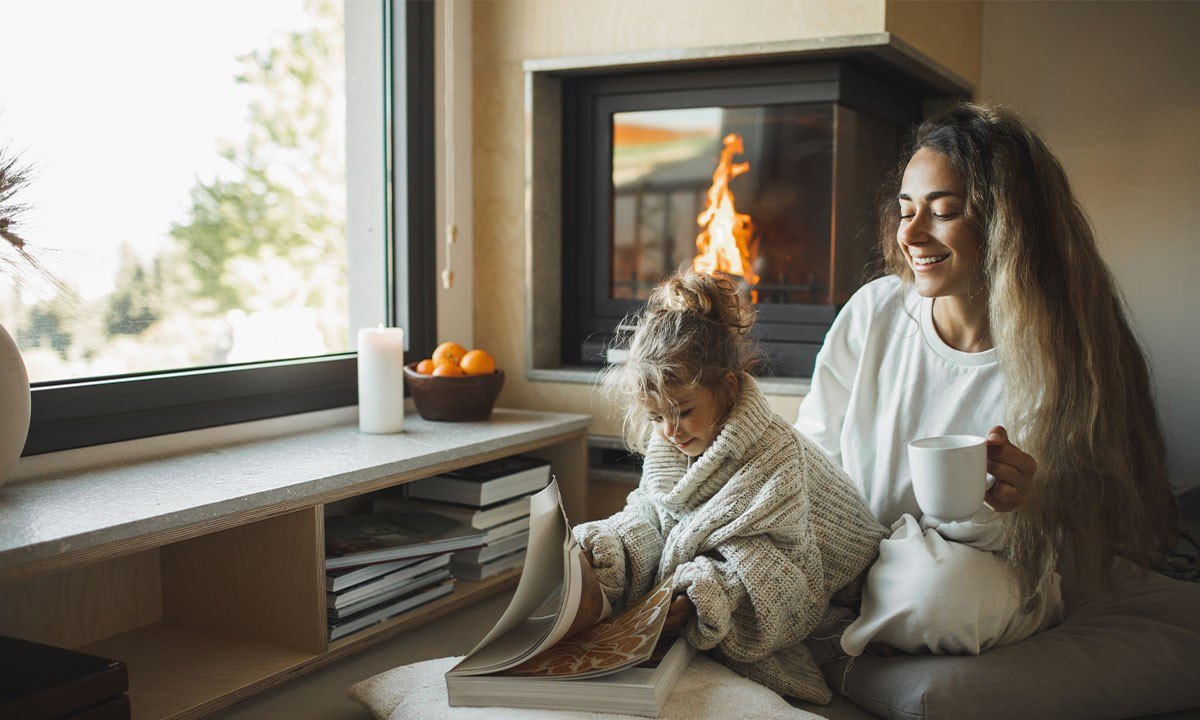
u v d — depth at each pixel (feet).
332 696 5.24
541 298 8.34
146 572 5.92
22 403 4.83
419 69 7.82
